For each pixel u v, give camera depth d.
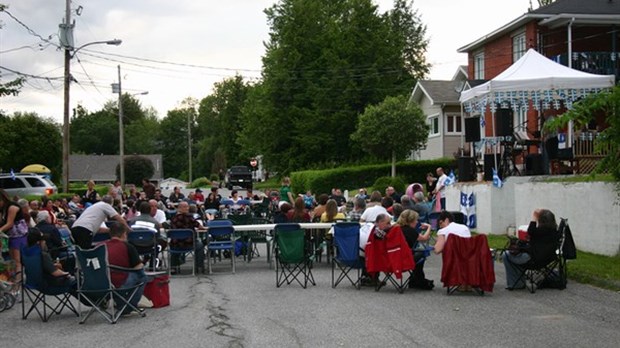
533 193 16.41
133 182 69.94
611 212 13.52
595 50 27.66
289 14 52.47
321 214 15.57
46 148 55.12
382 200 16.41
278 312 9.51
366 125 38.47
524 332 8.06
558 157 18.28
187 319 9.15
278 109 52.22
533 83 17.80
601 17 25.97
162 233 13.72
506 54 30.64
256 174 78.44
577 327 8.31
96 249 8.92
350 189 39.75
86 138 120.88
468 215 19.52
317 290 11.46
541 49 27.70
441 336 7.89
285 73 51.50
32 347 7.78
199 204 21.50
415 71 75.38
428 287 11.31
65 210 20.48
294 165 51.28
